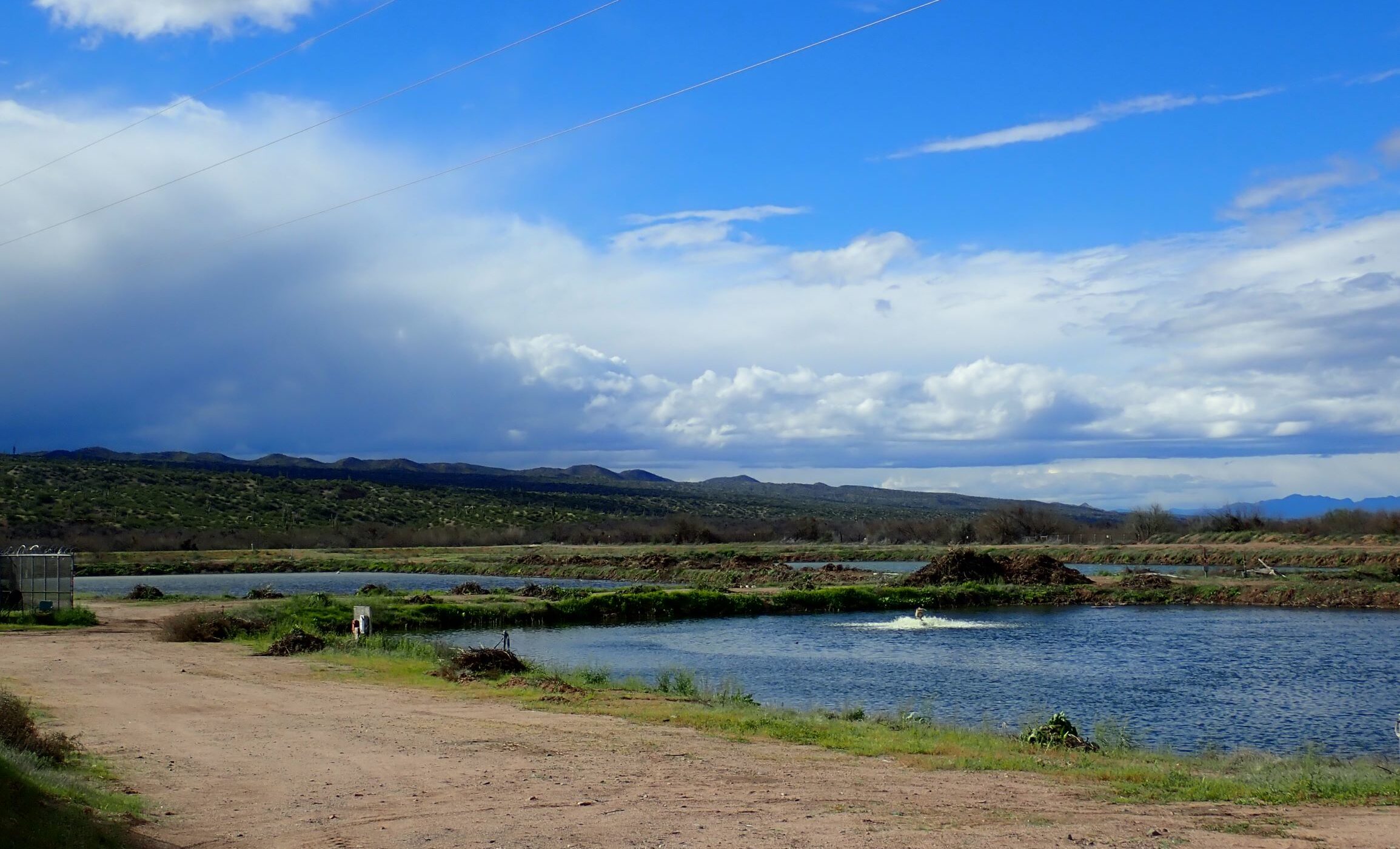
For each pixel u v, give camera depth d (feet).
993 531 408.67
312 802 41.47
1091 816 39.24
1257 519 357.82
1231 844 34.76
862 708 80.38
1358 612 171.32
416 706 71.31
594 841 34.96
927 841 35.09
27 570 145.79
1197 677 102.68
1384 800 42.70
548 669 98.89
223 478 533.96
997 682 99.96
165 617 146.20
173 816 38.68
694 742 57.21
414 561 323.57
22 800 31.78
